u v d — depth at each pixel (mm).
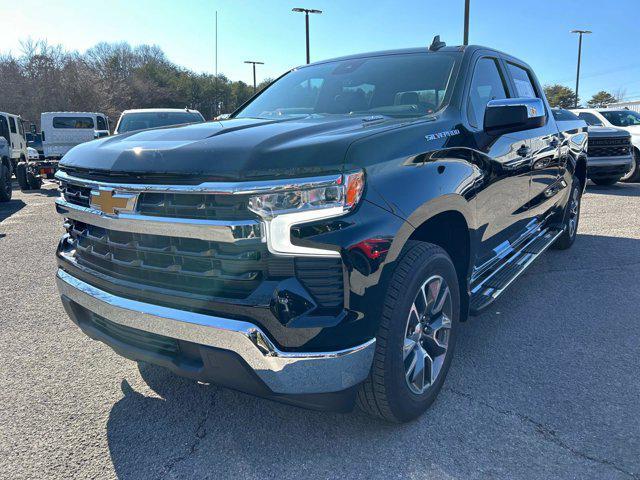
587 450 2355
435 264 2486
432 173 2494
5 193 11922
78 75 54375
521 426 2549
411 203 2279
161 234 2180
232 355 2061
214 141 2236
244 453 2398
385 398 2338
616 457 2303
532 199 4242
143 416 2715
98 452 2424
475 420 2602
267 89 3988
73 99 52500
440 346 2707
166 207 2156
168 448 2445
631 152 10797
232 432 2559
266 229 2002
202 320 2086
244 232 2004
